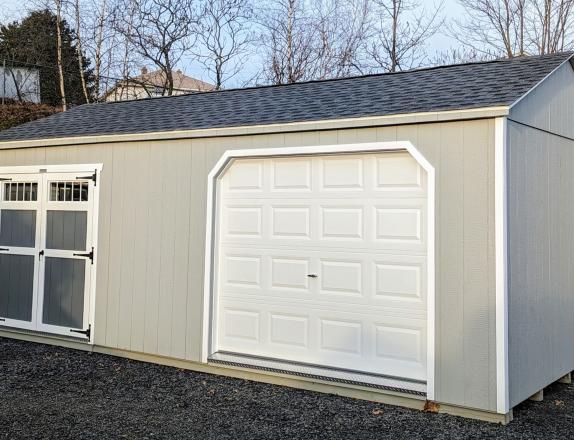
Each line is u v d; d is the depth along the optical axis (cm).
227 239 647
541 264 554
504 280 475
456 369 494
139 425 460
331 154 577
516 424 473
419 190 539
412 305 538
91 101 2189
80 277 735
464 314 492
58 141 747
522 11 1986
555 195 591
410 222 542
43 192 771
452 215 502
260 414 493
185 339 650
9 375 610
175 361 660
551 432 454
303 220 603
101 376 612
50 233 762
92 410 496
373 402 532
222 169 639
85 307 727
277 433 446
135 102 961
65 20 2198
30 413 485
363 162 570
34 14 2234
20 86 2309
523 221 519
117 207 709
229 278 643
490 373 477
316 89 777
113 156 715
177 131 658
